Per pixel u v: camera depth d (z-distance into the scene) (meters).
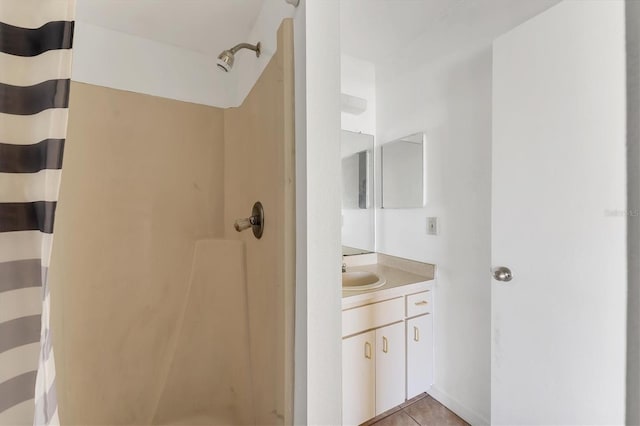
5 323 0.43
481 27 1.32
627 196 0.78
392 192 1.86
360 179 1.94
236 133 1.43
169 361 1.27
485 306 1.34
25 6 0.41
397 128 1.81
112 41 1.26
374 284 1.47
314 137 0.64
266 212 0.97
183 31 1.29
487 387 1.33
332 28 0.67
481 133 1.34
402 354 1.46
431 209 1.60
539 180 1.00
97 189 1.21
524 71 1.04
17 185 0.42
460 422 1.42
